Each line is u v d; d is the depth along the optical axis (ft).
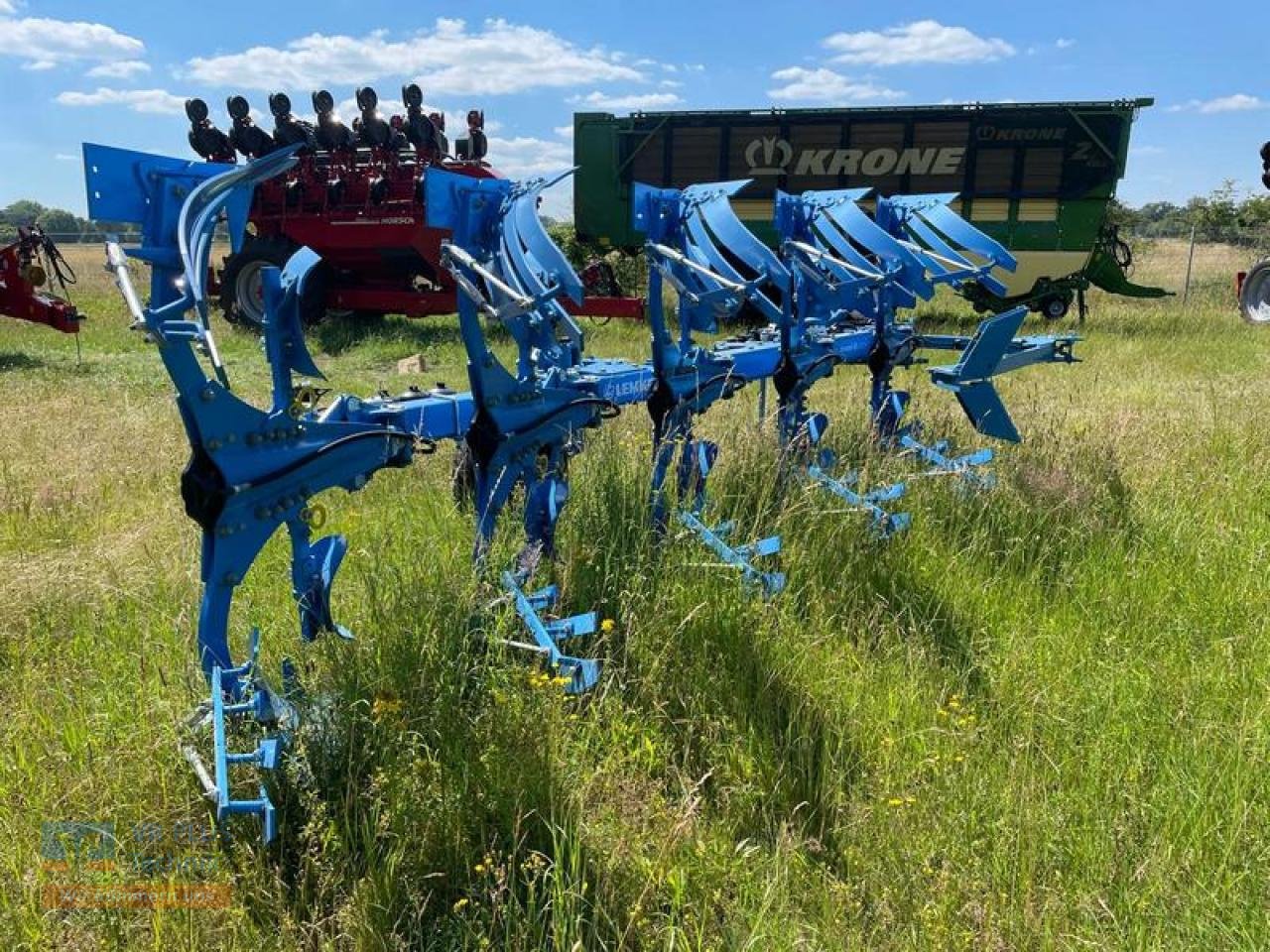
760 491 16.26
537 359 13.44
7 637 12.23
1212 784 10.28
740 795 10.11
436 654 10.80
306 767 9.05
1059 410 28.27
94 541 16.05
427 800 9.17
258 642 9.95
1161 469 20.57
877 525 15.80
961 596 14.88
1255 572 15.81
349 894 8.38
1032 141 50.83
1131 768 10.65
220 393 8.64
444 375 35.40
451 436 12.96
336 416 11.33
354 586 13.33
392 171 42.50
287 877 8.64
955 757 10.69
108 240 8.49
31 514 17.21
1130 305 65.36
